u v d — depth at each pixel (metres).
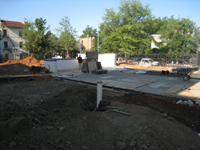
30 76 14.45
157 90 9.38
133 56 31.98
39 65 18.70
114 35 30.62
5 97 8.12
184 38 29.16
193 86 10.37
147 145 3.46
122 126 4.04
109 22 32.38
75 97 6.59
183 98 7.56
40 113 5.17
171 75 16.03
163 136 3.73
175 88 9.75
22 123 3.89
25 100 7.62
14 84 11.75
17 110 5.27
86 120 4.44
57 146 3.34
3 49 39.62
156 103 6.17
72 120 4.57
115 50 33.72
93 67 17.80
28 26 32.59
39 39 33.12
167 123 4.35
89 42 56.38
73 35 42.97
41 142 3.45
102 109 5.17
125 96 7.19
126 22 31.34
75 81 13.01
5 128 3.63
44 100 7.63
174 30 30.95
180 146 3.49
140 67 24.00
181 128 4.22
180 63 28.09
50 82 12.60
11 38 40.47
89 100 6.32
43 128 3.96
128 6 30.69
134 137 3.68
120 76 15.19
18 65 17.58
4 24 39.06
